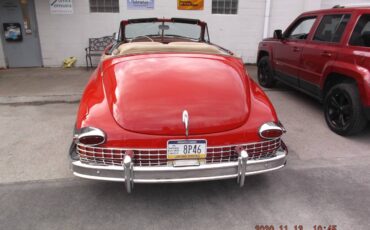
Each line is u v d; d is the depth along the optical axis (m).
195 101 2.74
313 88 5.09
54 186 3.14
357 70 3.95
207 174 2.58
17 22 8.40
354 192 3.09
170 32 5.39
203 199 2.96
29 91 6.46
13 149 3.93
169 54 3.41
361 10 4.22
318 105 5.73
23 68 8.71
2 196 2.97
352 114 4.07
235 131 2.64
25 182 3.21
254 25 9.26
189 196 3.00
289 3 9.20
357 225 2.64
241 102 2.81
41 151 3.88
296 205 2.89
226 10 9.03
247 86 3.11
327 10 5.02
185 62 3.27
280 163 2.82
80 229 2.56
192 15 8.91
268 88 6.94
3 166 3.52
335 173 3.43
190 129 2.56
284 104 5.78
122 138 2.52
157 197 2.98
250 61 9.59
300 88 5.61
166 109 2.65
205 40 5.52
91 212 2.77
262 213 2.78
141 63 3.23
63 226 2.59
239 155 2.61
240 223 2.65
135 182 2.54
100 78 3.26
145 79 2.96
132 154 2.53
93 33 8.73
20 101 5.82
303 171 3.46
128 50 3.54
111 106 2.69
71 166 2.66
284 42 6.02
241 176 2.64
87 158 2.59
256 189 3.12
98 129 2.52
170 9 8.77
